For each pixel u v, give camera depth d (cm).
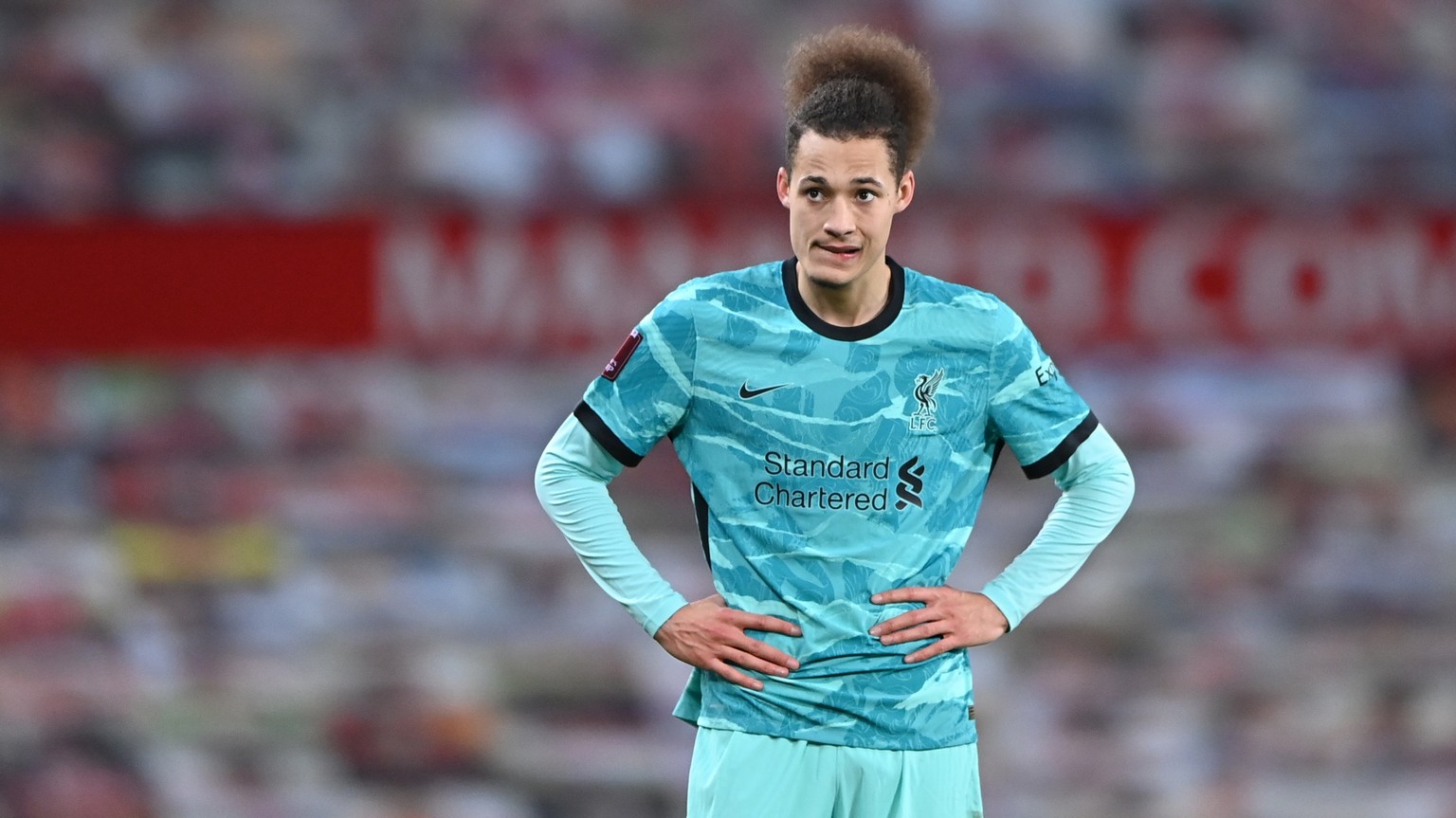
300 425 2855
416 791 2548
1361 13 3066
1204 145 3047
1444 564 2711
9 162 3105
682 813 2488
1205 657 2636
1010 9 3078
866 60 897
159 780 2550
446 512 2828
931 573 902
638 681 2617
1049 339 2639
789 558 888
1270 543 2741
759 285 895
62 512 2808
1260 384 2767
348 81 3127
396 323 2677
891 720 891
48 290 2650
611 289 2684
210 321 2655
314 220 2677
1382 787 2464
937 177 3045
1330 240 2603
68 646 2728
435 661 2684
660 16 3103
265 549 2816
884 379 884
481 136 3105
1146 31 3070
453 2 3120
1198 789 2458
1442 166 3038
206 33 3141
